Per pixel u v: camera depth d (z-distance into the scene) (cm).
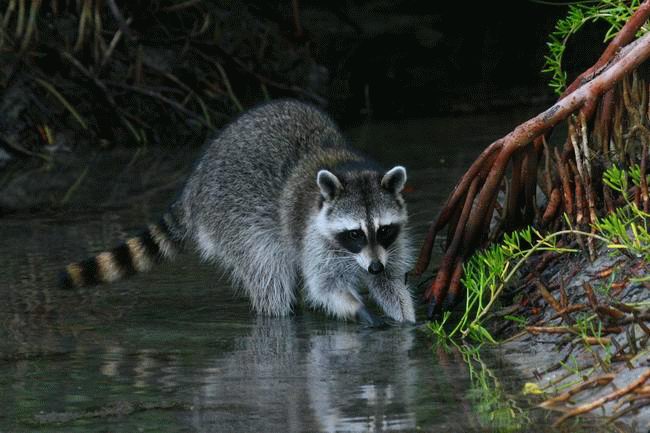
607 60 942
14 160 1981
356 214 1019
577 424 648
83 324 961
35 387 769
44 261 1209
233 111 2253
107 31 2216
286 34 2384
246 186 1099
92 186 1681
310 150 1117
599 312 773
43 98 2111
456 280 945
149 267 1135
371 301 1077
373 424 665
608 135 930
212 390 751
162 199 1556
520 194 959
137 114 2177
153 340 904
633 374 697
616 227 804
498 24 2534
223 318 991
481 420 663
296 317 1030
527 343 823
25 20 2175
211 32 2322
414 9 2519
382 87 2459
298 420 677
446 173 1638
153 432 664
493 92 2491
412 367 792
